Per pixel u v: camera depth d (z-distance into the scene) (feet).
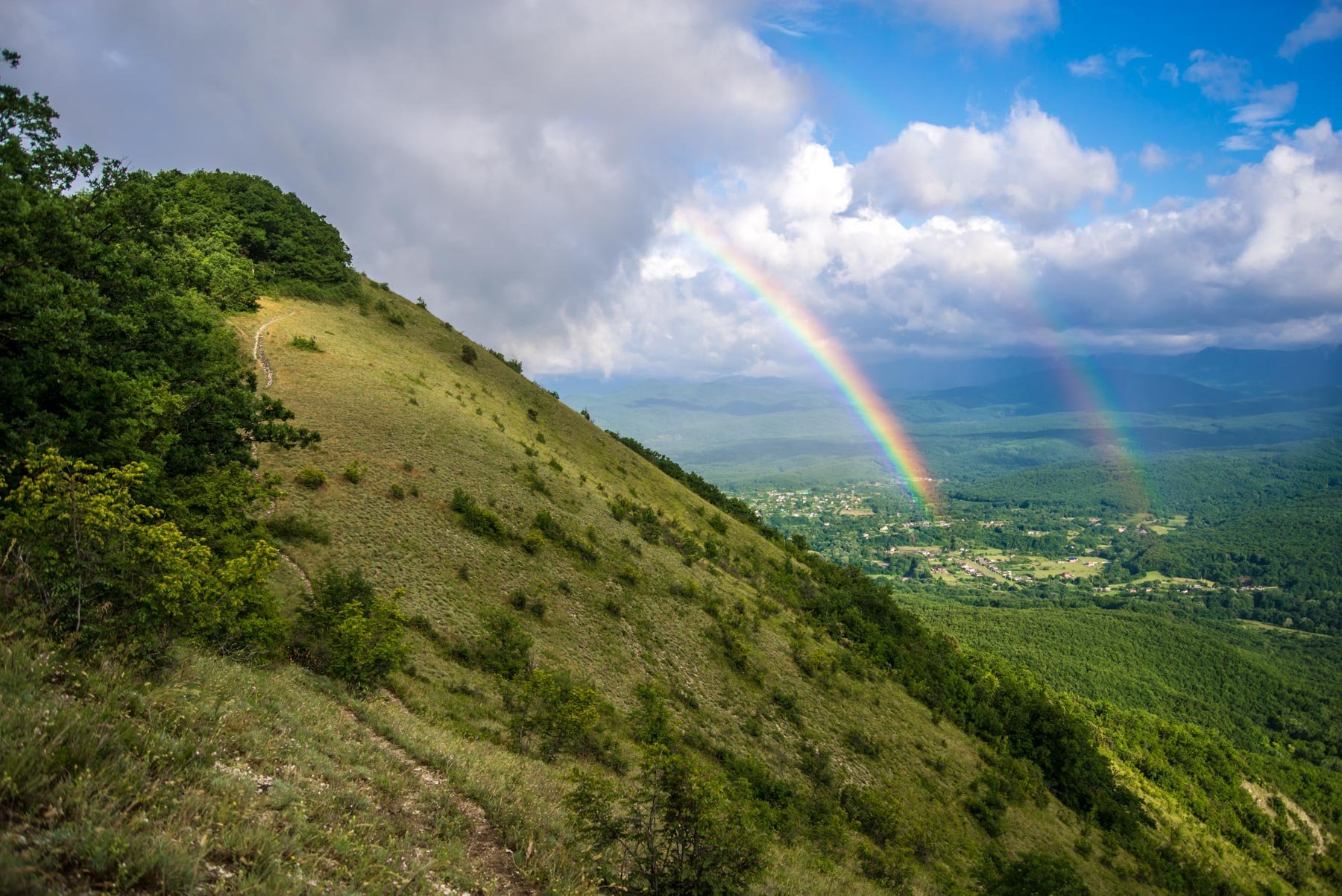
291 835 23.17
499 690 91.25
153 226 70.59
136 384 54.70
